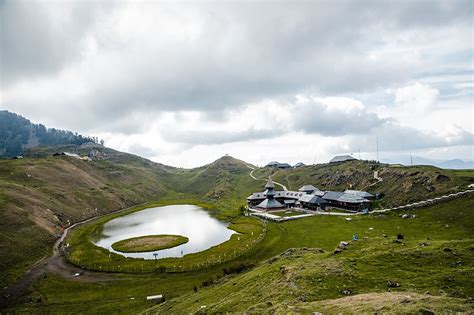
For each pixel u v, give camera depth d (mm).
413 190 143750
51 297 74688
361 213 138125
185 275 86375
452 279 42281
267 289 49406
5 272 89250
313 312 34375
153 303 68750
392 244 63906
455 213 107000
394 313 30062
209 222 162000
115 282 83062
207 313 47312
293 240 108000
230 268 80750
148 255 106625
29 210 136750
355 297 38312
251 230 132750
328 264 53188
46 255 107062
